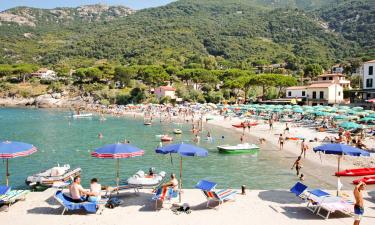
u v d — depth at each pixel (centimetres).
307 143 4928
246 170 3500
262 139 5244
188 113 10675
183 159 4084
